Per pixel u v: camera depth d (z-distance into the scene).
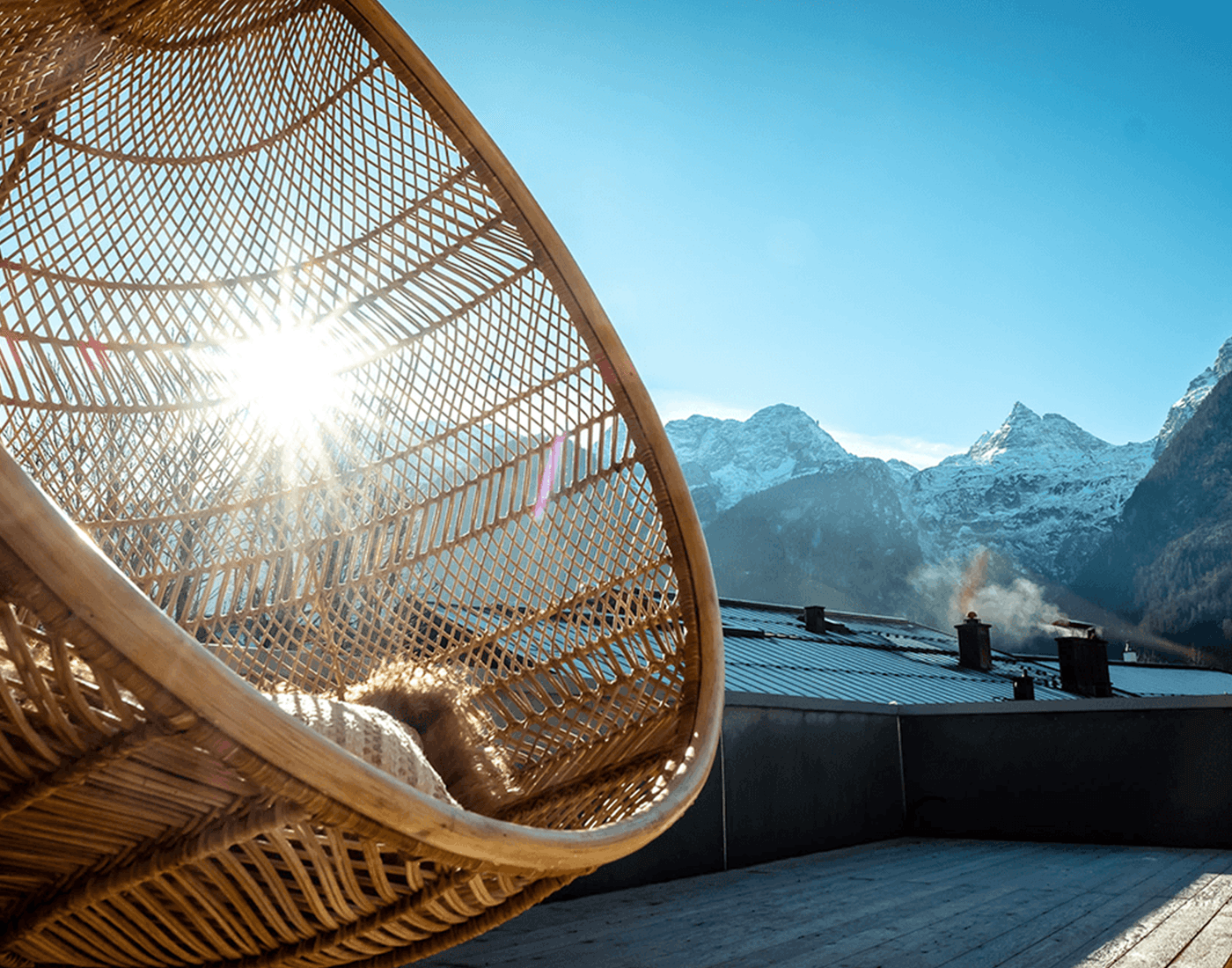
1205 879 5.04
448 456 2.21
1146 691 12.55
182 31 1.84
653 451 2.01
